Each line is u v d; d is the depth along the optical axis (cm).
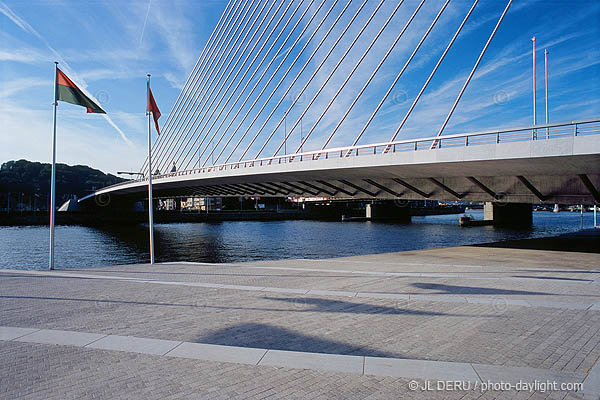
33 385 491
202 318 792
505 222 9494
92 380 505
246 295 1009
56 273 1471
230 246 5438
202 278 1292
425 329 710
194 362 562
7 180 15500
